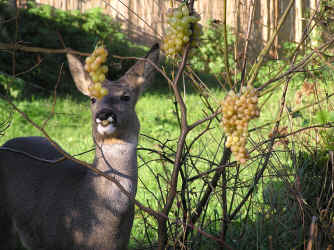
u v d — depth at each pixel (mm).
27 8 19109
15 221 5422
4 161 5629
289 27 13414
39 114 12906
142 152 9688
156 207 6898
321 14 4910
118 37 19531
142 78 5176
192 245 5191
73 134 11898
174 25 3312
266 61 5773
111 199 4746
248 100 3211
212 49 20438
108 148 4859
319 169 5848
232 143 3291
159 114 13547
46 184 5172
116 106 4883
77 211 4848
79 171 5156
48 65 16625
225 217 5277
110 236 4785
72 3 21938
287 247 5434
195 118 12406
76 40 17938
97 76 3410
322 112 4094
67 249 4957
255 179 5145
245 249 5832
